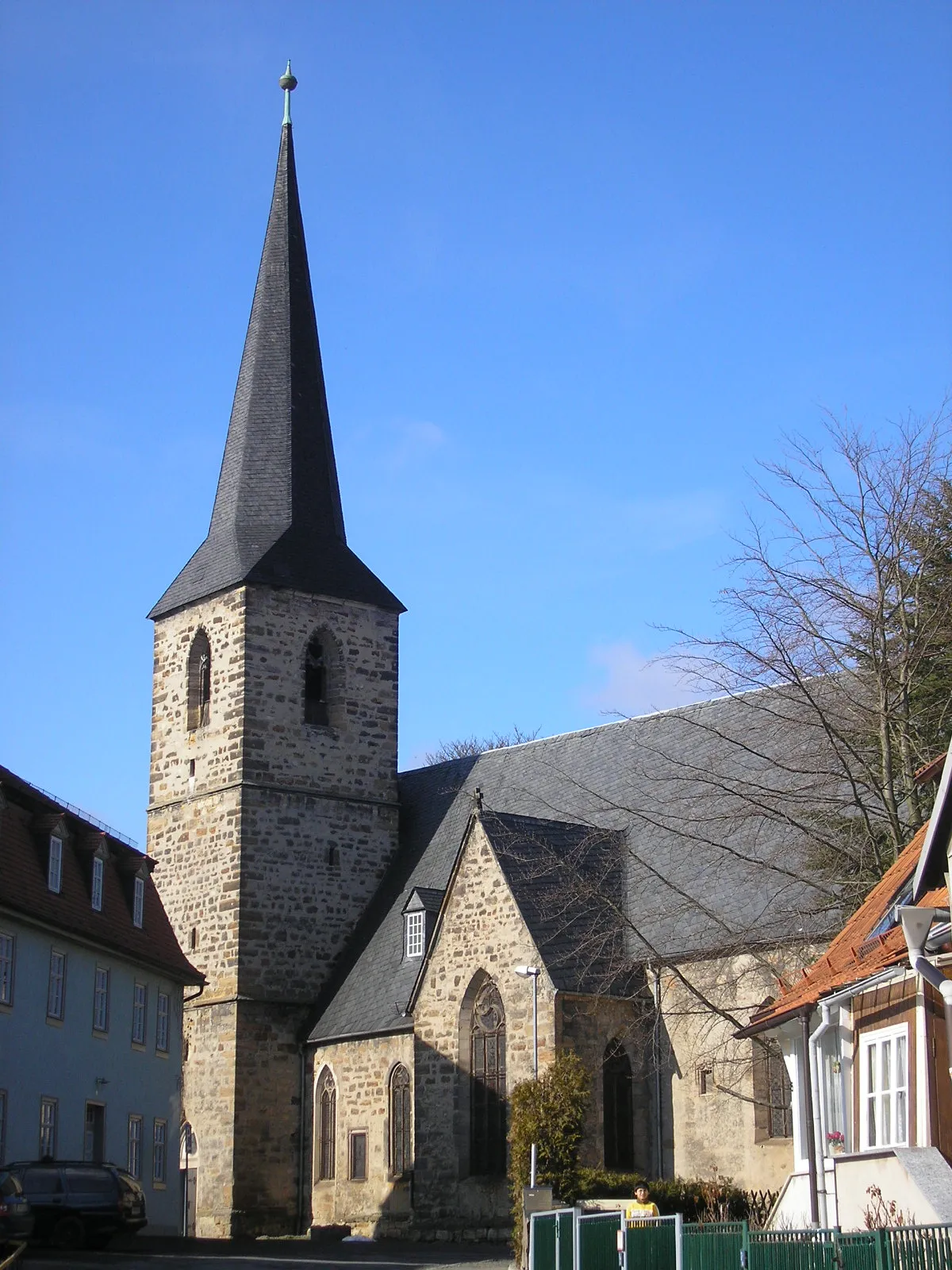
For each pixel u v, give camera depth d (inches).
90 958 1856.5
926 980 941.2
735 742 1695.4
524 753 2397.9
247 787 2338.8
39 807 1819.6
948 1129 967.6
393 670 2519.7
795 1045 1277.1
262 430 2551.7
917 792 1523.1
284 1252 1680.6
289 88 2694.4
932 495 1579.7
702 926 1797.5
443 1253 1715.1
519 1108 1599.4
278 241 2635.3
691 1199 1552.7
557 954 1818.4
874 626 1508.4
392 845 2458.2
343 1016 2207.2
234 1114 2210.9
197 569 2501.2
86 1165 1578.5
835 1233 794.8
